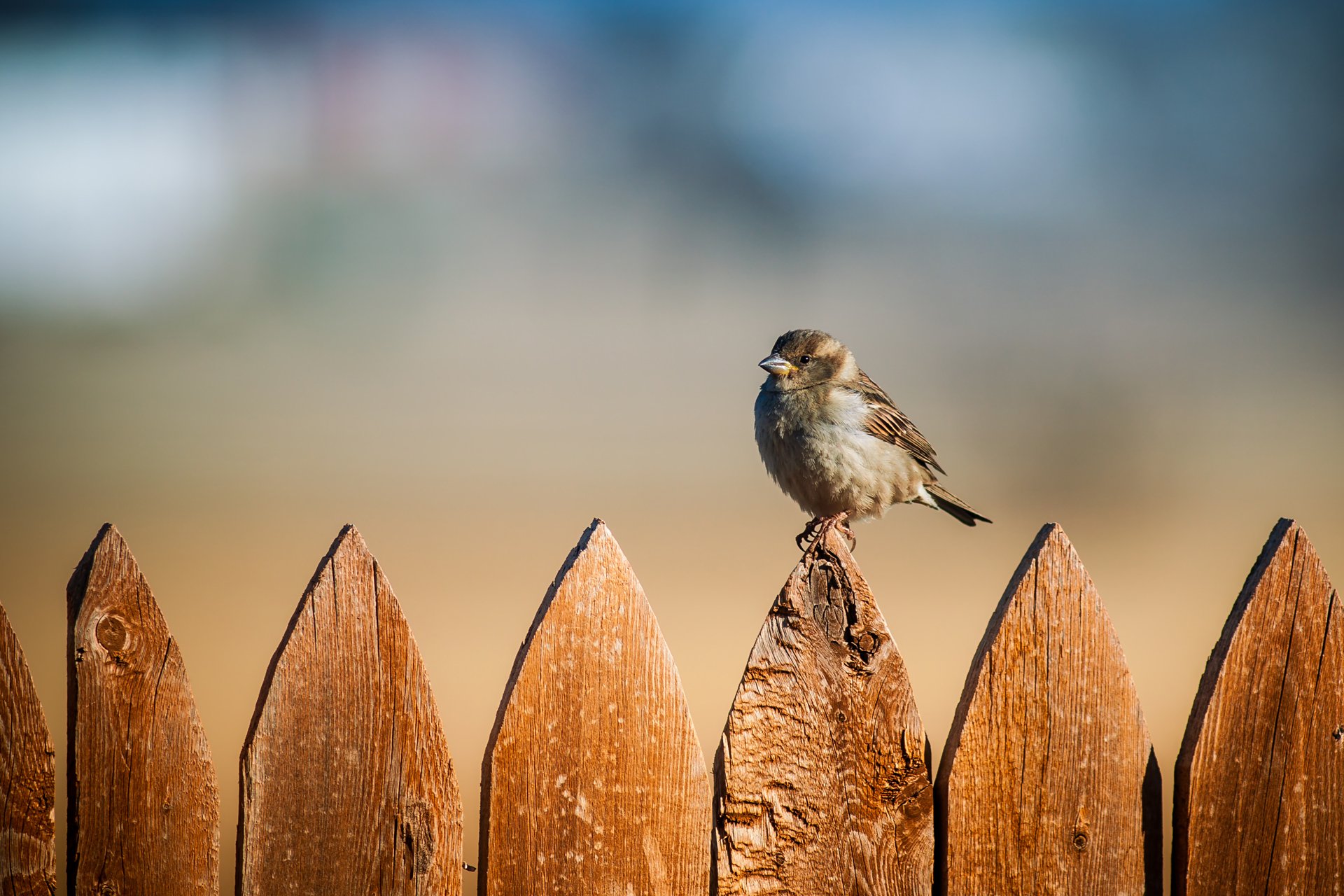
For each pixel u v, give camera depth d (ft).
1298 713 13.15
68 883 12.15
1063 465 55.26
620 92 118.21
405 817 12.45
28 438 54.34
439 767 12.50
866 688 12.72
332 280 92.17
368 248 95.76
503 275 94.12
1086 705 12.89
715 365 77.30
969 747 12.78
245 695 27.94
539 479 51.80
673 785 12.66
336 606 12.34
